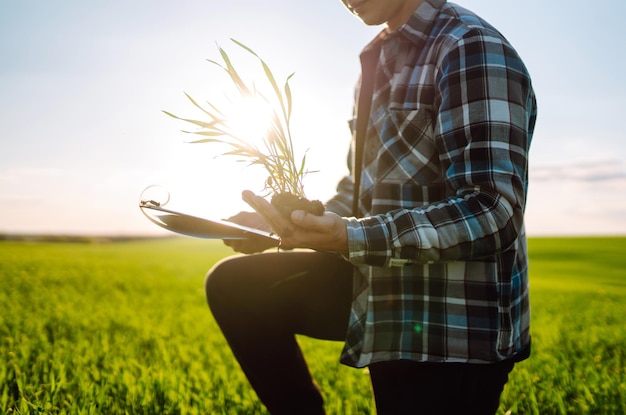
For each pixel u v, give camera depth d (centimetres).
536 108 178
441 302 161
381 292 166
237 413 279
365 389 326
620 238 4497
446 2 180
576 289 1230
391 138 172
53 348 420
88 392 290
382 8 186
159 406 286
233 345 208
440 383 161
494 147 147
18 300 740
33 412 259
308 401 208
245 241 214
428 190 166
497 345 158
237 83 158
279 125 165
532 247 3441
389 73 181
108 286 1017
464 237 141
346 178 242
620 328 622
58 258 1803
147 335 503
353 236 141
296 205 142
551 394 308
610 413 286
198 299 871
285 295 206
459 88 153
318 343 506
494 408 176
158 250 2977
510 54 158
